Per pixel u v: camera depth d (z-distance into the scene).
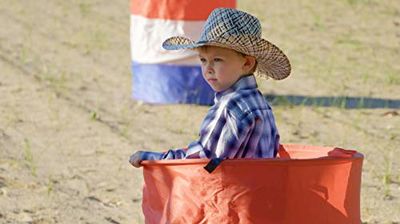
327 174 10.77
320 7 36.50
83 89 24.41
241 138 10.99
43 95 23.66
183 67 22.31
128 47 30.12
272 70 11.98
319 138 20.14
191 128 20.81
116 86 24.83
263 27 33.12
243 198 10.62
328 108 22.66
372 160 18.56
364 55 28.94
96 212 15.65
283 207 10.64
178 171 10.86
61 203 16.03
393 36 31.62
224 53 11.28
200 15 21.45
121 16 35.47
